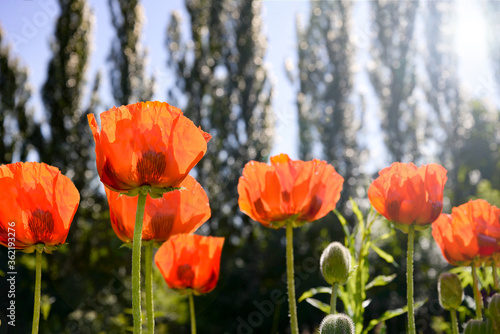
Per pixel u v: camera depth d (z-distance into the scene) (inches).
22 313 429.4
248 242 648.4
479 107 917.2
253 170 52.8
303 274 549.3
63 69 706.8
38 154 692.7
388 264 510.9
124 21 772.0
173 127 34.4
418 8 898.1
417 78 869.8
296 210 51.2
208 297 543.5
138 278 30.9
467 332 41.7
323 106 853.8
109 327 282.8
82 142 689.0
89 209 621.6
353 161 800.3
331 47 878.4
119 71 768.3
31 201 38.5
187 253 62.2
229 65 783.7
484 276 63.1
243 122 758.5
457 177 847.1
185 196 44.5
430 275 486.6
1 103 688.4
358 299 59.1
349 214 644.7
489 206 53.2
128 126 33.8
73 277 460.8
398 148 842.8
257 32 796.6
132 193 34.1
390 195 47.4
